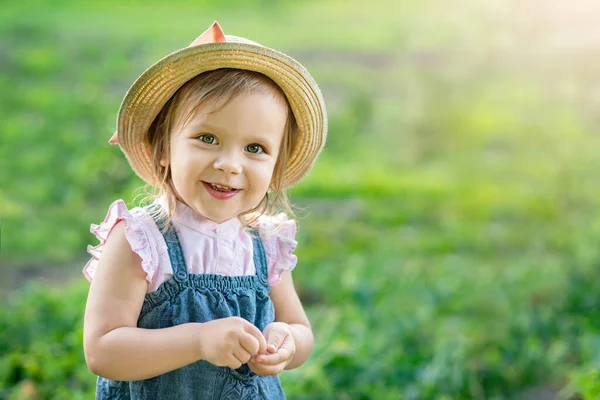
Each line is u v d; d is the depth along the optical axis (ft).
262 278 8.89
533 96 44.37
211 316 8.38
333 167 38.04
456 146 41.22
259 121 8.21
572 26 46.11
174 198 8.60
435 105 42.32
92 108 43.21
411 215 31.63
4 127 39.22
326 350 16.69
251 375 8.64
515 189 34.50
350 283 21.24
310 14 70.18
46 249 26.45
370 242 27.96
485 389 17.40
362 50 57.36
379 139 42.55
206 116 8.11
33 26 61.05
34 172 34.24
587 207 32.83
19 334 18.02
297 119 8.79
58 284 23.80
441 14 60.70
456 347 17.79
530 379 17.81
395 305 21.01
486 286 23.12
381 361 17.15
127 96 8.42
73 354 16.84
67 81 49.14
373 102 45.60
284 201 9.55
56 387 16.01
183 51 8.13
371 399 15.84
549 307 21.49
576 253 26.73
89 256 26.66
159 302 8.29
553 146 38.45
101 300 8.14
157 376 8.43
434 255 27.25
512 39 47.67
